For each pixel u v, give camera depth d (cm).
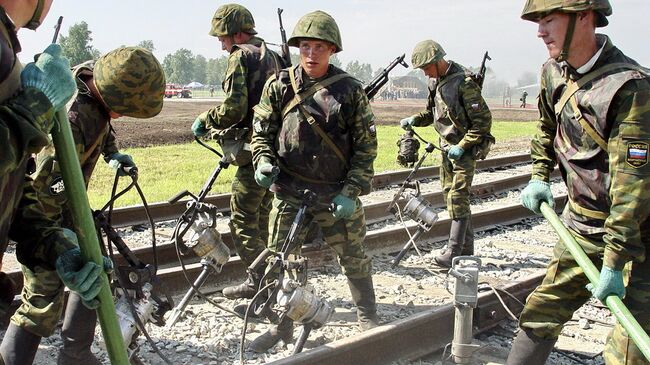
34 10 220
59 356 402
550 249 831
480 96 696
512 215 980
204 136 571
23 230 263
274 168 458
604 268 334
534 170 414
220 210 933
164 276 589
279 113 479
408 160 826
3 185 199
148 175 1171
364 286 509
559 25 338
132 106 351
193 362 462
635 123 325
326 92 463
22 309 355
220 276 622
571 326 573
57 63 220
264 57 552
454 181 710
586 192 367
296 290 420
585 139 358
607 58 347
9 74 200
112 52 352
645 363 336
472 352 471
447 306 519
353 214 493
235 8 564
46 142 206
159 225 840
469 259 477
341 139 470
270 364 397
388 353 468
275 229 485
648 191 324
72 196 236
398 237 793
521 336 401
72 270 249
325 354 424
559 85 373
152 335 498
